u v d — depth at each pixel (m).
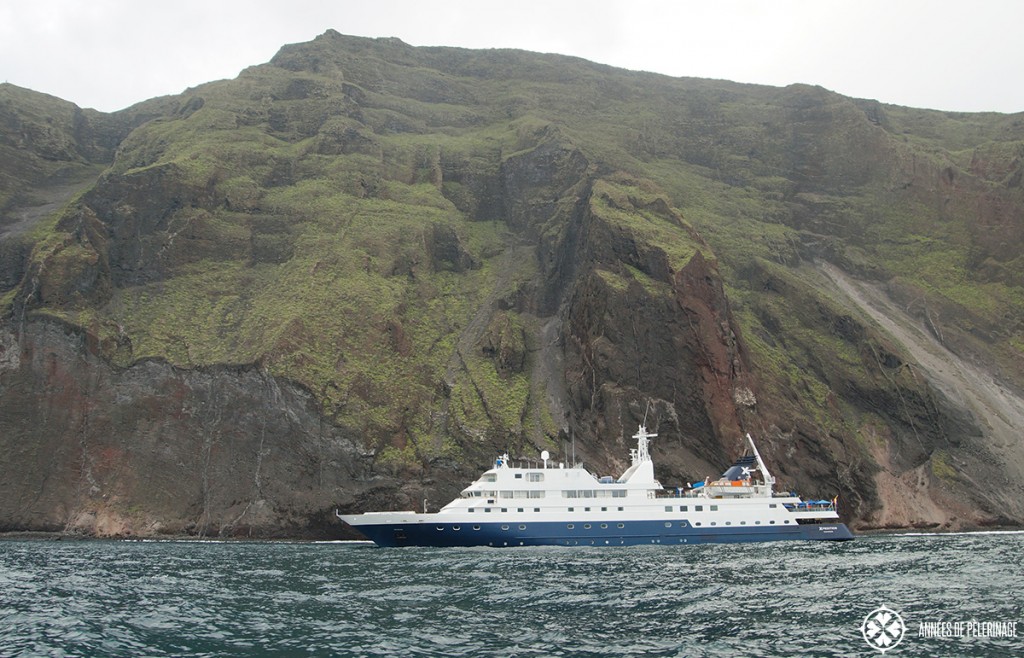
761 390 142.38
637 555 86.62
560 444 133.50
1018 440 151.38
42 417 129.38
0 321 136.88
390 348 145.38
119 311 143.25
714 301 144.62
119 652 45.94
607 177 185.12
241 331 140.62
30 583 68.94
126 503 123.56
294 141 195.75
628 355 138.38
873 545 99.62
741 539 101.56
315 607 57.56
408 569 76.56
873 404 151.50
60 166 197.12
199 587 66.62
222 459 125.56
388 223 173.25
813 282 191.00
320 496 122.56
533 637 48.81
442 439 133.25
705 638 48.56
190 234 156.38
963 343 180.50
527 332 160.50
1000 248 199.00
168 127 192.62
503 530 96.56
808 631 50.16
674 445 132.25
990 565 78.19
